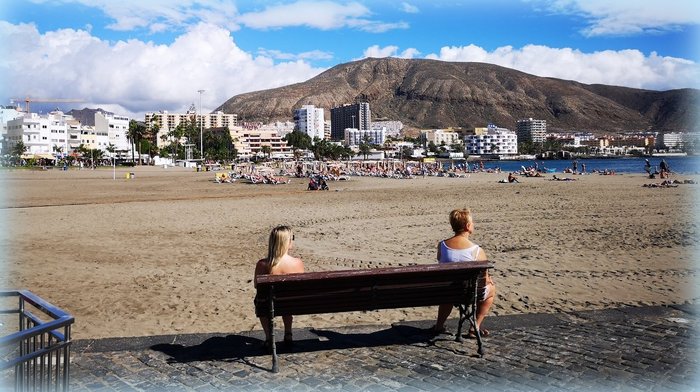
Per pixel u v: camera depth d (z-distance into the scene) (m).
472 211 24.08
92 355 6.36
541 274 11.01
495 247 14.43
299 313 6.06
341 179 62.91
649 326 7.15
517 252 13.64
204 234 17.91
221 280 10.97
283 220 21.75
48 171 105.69
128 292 10.00
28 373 4.59
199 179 68.25
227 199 33.69
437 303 6.34
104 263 12.91
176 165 148.62
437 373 5.71
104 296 9.72
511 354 6.23
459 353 6.31
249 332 7.28
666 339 6.62
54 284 10.71
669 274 10.84
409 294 6.24
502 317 7.68
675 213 21.95
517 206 26.28
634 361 5.91
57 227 19.97
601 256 12.93
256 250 14.70
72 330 7.72
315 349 6.54
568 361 5.96
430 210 25.05
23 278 11.24
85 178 72.00
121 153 177.38
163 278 11.20
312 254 13.94
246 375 5.76
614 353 6.17
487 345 6.56
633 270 11.27
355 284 6.08
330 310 6.12
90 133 188.62
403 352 6.38
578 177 61.75
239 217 23.05
